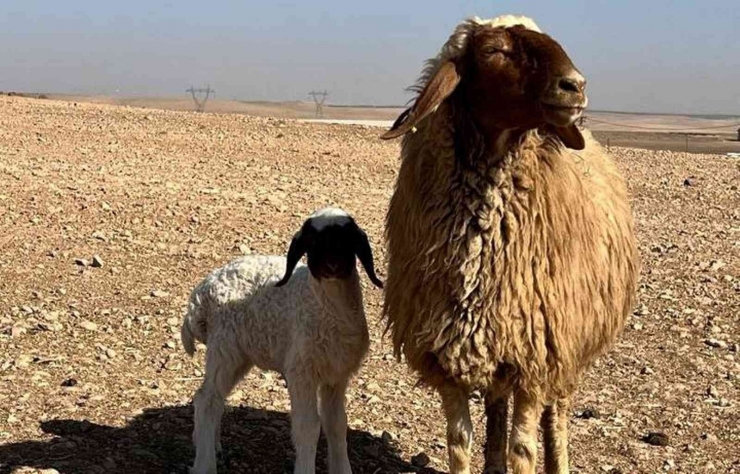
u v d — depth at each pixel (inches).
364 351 100.7
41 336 144.0
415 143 94.1
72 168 288.4
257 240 215.5
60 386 123.7
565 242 92.7
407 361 96.3
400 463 111.8
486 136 89.6
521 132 89.1
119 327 151.9
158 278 182.4
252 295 103.1
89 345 142.0
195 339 110.3
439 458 114.0
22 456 102.3
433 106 86.2
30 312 155.8
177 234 216.1
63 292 168.4
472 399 134.3
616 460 115.0
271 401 126.6
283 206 255.3
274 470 106.8
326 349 97.1
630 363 149.5
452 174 90.8
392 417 124.7
